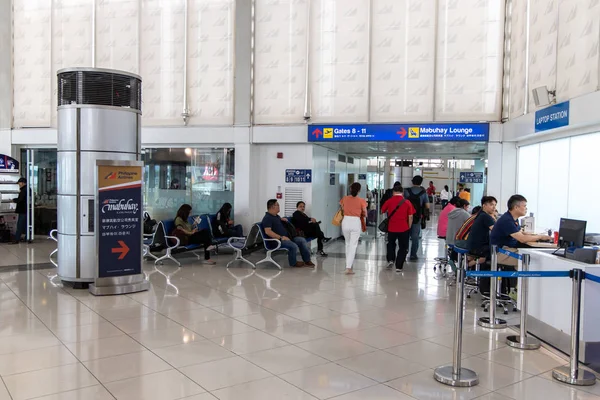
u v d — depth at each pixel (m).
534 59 8.50
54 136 12.39
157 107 11.63
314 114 10.81
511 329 5.60
